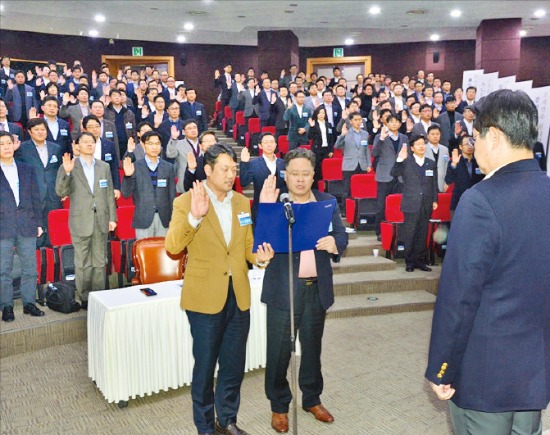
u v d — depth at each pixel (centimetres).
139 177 475
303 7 1043
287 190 276
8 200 410
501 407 142
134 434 284
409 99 919
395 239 588
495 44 1170
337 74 1138
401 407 315
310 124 738
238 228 254
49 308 447
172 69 1561
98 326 315
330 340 430
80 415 305
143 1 999
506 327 140
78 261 441
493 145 146
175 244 237
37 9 1055
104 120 665
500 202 138
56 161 514
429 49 1524
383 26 1233
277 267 266
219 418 263
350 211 663
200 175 470
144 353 315
